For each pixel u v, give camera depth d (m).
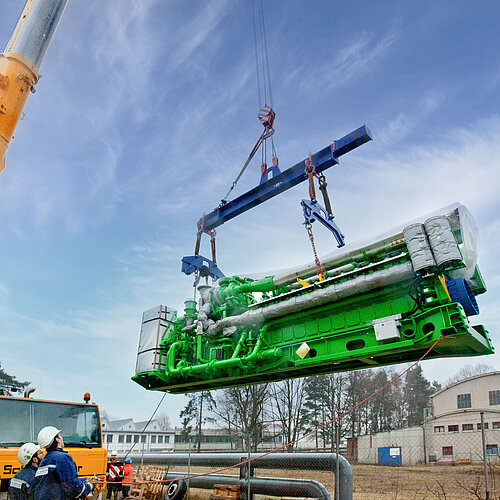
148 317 14.35
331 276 10.84
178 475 15.40
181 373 12.92
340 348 10.41
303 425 47.97
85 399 11.94
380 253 10.16
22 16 10.54
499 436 41.50
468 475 23.05
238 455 13.80
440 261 8.80
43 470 5.98
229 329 12.12
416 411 63.84
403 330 9.54
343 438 54.66
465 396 48.34
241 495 12.95
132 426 92.00
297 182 14.09
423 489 18.06
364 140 12.73
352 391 50.62
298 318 11.24
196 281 15.47
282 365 11.24
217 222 16.17
